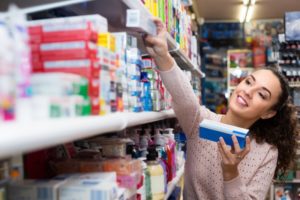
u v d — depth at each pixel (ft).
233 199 5.19
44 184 2.83
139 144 6.18
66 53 2.49
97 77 2.64
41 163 3.71
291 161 6.76
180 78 5.26
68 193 2.83
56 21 2.70
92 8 4.30
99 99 2.69
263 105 5.75
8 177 2.96
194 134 6.09
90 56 2.51
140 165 4.11
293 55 14.71
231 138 4.85
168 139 7.41
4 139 1.46
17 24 1.88
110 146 4.24
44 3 3.62
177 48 7.48
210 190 6.10
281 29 23.43
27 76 1.88
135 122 3.64
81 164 3.67
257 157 6.00
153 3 5.35
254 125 6.32
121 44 3.55
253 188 5.86
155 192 5.17
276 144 6.36
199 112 5.88
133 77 4.08
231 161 4.97
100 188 2.82
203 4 20.29
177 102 5.55
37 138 1.65
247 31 23.97
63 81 2.11
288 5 20.34
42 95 1.97
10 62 1.71
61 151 4.02
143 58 5.26
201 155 6.08
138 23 3.52
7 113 1.67
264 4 20.16
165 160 6.26
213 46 24.44
